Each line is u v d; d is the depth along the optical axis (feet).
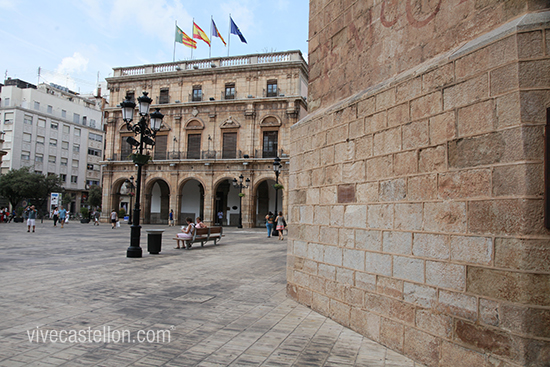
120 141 128.26
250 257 38.32
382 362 11.51
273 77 114.32
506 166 9.38
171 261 34.01
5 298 18.61
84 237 62.54
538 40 9.24
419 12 13.35
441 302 10.90
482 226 9.84
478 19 11.09
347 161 15.90
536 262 8.71
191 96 120.78
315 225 17.98
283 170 110.11
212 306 18.06
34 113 179.42
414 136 12.41
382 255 13.46
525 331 8.66
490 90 9.94
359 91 16.40
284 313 17.03
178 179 119.96
